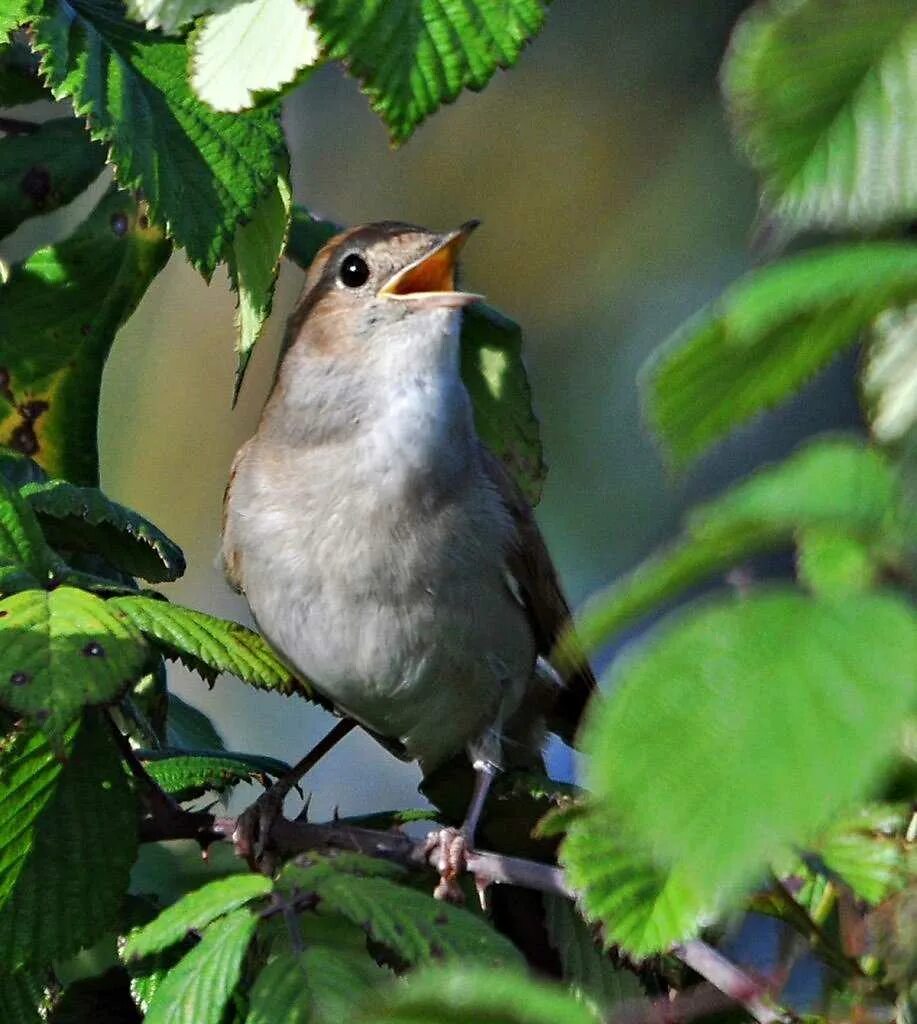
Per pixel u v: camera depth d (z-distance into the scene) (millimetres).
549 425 10414
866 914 3869
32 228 9836
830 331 2051
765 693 1777
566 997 2254
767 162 2154
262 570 6844
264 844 5359
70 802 4949
